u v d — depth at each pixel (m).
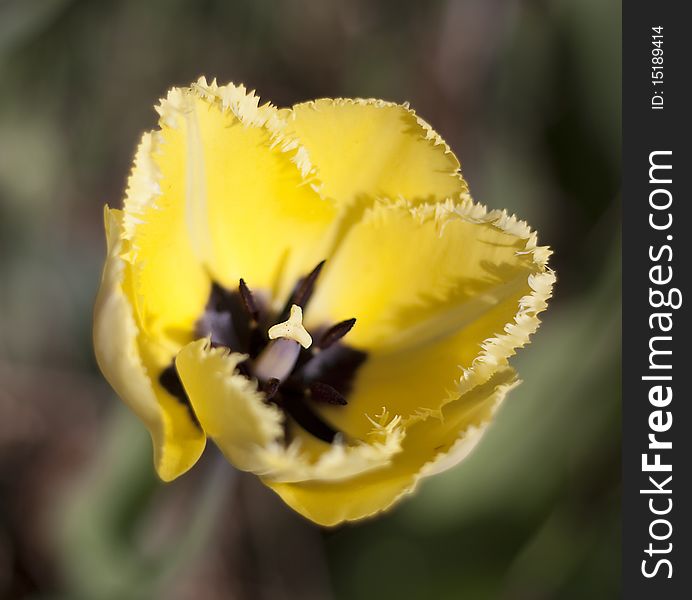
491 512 0.49
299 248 0.39
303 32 0.65
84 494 0.45
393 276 0.39
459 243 0.38
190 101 0.36
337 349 0.39
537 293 0.37
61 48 0.56
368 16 0.66
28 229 0.54
